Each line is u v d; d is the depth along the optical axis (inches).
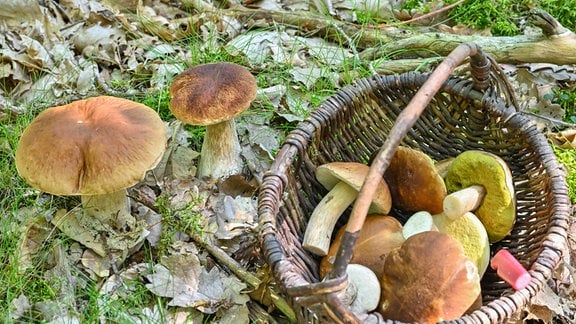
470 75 38.0
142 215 39.8
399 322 29.9
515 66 49.6
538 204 35.9
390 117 39.3
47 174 35.4
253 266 38.6
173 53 49.9
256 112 45.6
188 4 53.3
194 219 39.3
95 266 37.8
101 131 36.2
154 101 45.5
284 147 35.9
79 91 46.7
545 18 46.4
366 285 33.2
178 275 37.5
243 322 36.5
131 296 36.7
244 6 54.8
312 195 37.9
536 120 46.4
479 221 35.8
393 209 38.8
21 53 47.7
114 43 49.1
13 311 35.9
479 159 35.6
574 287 38.0
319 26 52.5
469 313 32.6
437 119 39.1
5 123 44.1
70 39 49.6
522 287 32.1
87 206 38.6
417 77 38.1
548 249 33.0
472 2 53.8
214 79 39.8
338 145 38.7
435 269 32.0
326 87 47.8
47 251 38.0
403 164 36.9
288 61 49.3
